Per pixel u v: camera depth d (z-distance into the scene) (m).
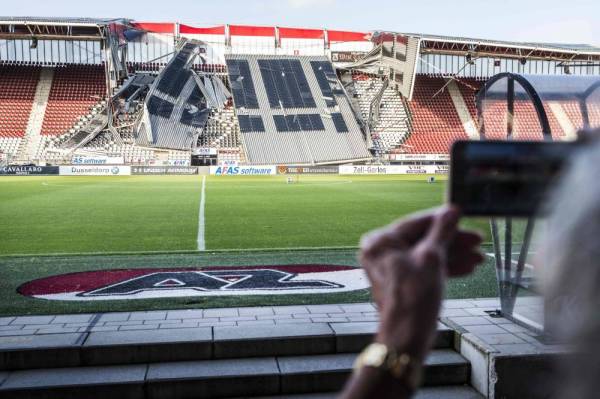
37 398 4.09
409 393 0.83
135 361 4.52
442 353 4.80
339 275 7.62
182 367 4.45
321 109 49.19
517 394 4.24
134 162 40.41
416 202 18.80
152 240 11.21
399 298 0.84
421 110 50.84
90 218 14.75
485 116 5.31
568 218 0.75
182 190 24.33
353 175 39.47
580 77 4.95
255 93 49.78
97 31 45.25
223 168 39.47
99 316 5.41
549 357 4.20
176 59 50.16
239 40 54.38
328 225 13.34
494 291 6.45
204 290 6.72
